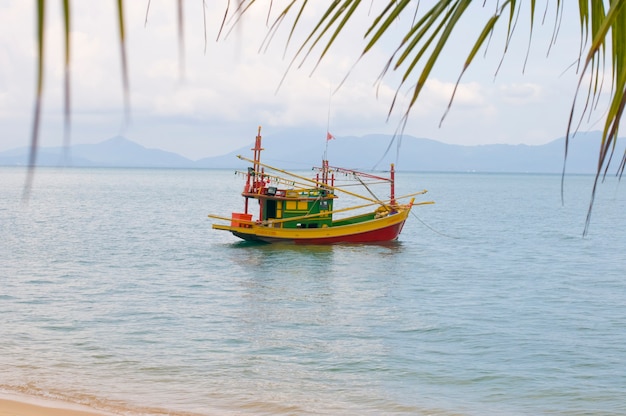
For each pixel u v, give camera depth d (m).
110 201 110.50
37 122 0.93
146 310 25.59
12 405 13.59
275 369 17.88
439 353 19.92
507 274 37.53
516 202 127.62
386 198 132.25
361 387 16.59
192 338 21.16
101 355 18.72
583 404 15.62
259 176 44.91
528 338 21.94
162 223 69.88
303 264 39.16
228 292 30.33
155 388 15.88
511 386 16.84
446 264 41.03
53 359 18.11
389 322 24.16
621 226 73.69
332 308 26.83
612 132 1.66
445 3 1.70
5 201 104.56
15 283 31.78
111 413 13.73
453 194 163.75
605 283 34.50
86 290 30.11
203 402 15.02
